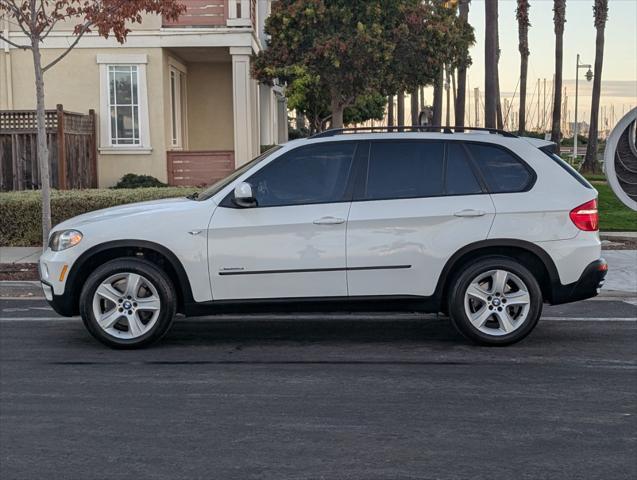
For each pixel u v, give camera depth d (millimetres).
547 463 4879
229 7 18547
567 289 7641
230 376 6820
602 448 5129
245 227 7469
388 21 20172
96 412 5871
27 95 18703
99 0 12391
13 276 11781
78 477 4695
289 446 5172
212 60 21562
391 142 7707
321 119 41094
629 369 7039
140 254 7805
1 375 6855
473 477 4668
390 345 7930
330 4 19922
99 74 18688
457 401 6109
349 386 6512
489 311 7637
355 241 7488
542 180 7652
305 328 8734
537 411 5875
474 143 7719
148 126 18844
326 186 7605
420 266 7520
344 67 20328
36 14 12070
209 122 22172
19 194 15086
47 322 9039
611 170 15555
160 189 15805
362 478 4660
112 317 7625
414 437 5328
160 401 6129
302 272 7496
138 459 4965
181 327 8797
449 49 21359
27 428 5531
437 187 7613
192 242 7473
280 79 22188
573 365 7164
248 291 7535
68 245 7594
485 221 7527
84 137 18203
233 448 5141
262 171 7633
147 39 18609
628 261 13148
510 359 7367
